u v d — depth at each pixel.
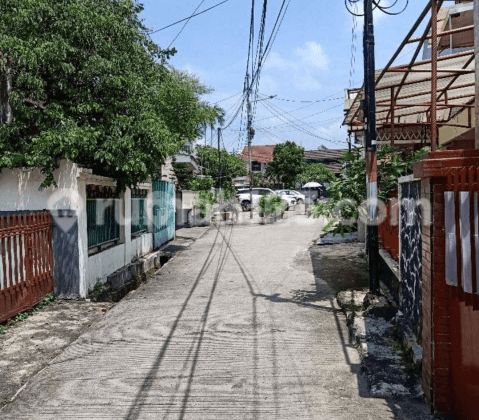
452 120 11.34
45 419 3.76
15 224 6.55
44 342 5.66
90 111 7.98
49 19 7.61
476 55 3.80
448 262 3.53
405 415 3.67
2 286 6.20
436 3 4.62
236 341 5.57
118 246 9.85
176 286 8.85
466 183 3.18
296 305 7.18
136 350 5.32
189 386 4.32
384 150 8.01
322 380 4.41
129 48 8.55
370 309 6.16
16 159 7.33
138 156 8.03
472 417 3.26
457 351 3.48
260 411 3.82
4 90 7.85
